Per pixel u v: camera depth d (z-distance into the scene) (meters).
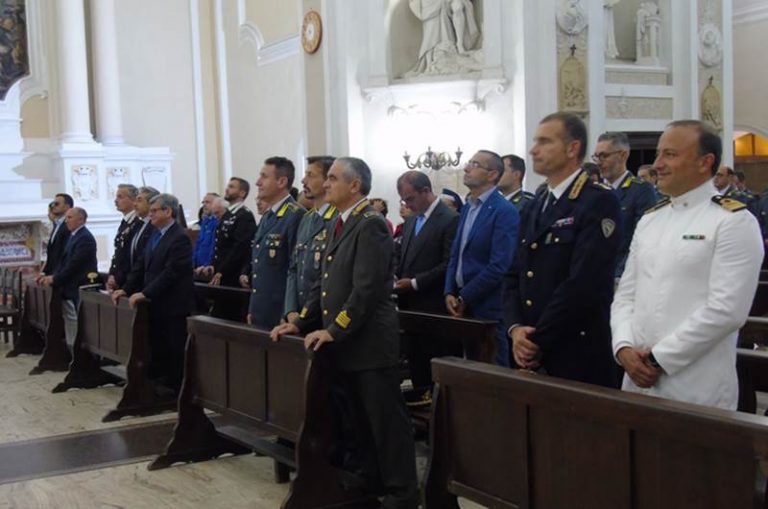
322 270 3.44
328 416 3.33
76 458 4.27
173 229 5.20
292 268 4.11
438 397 2.79
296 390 3.47
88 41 11.74
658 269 2.42
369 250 3.19
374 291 3.16
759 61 11.66
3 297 8.16
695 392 2.34
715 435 1.96
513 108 7.78
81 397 5.67
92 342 5.86
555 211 2.82
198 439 4.19
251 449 4.05
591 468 2.30
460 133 7.97
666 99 9.09
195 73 12.67
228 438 4.11
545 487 2.45
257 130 12.02
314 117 8.65
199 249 7.31
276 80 11.51
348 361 3.26
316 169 3.92
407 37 8.35
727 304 2.26
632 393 2.22
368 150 8.30
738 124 11.98
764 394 4.94
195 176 12.75
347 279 3.26
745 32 11.80
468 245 4.08
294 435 3.48
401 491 3.23
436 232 4.38
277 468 3.82
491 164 4.07
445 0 8.01
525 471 2.50
